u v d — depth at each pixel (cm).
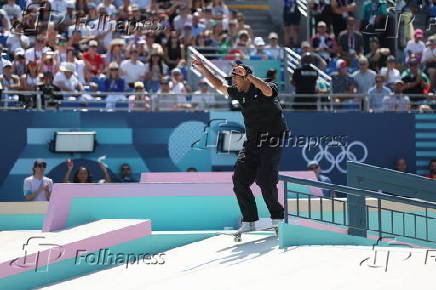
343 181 6425
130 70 6669
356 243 4028
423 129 6531
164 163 6253
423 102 6469
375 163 6469
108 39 7106
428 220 5003
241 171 3919
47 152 6100
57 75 6334
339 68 6888
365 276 3319
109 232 4097
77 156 6144
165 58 7025
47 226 4431
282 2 8231
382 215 4975
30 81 6378
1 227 4875
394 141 6494
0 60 6469
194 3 7544
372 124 6469
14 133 6069
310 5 7650
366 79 6900
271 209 3988
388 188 4531
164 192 4762
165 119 6256
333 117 6412
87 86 6544
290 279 3341
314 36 7431
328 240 3966
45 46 6675
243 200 3972
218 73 6838
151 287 3453
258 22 8394
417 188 4531
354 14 7894
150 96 6347
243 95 3841
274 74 5047
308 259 3616
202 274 3572
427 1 7600
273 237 4141
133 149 6219
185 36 7162
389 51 7319
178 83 6588
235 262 3712
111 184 4669
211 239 4300
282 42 8200
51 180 5822
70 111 6138
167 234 4303
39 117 6091
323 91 6731
